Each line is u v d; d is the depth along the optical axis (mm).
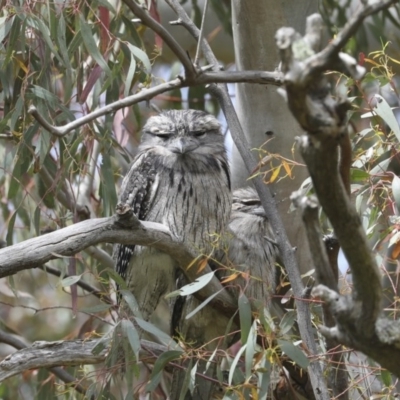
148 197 9328
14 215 8703
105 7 8727
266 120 8828
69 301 14008
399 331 4629
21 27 8289
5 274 6312
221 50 13969
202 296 8492
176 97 12430
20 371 7664
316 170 4148
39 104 8633
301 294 7242
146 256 9141
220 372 7188
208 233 9242
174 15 13141
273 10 8688
